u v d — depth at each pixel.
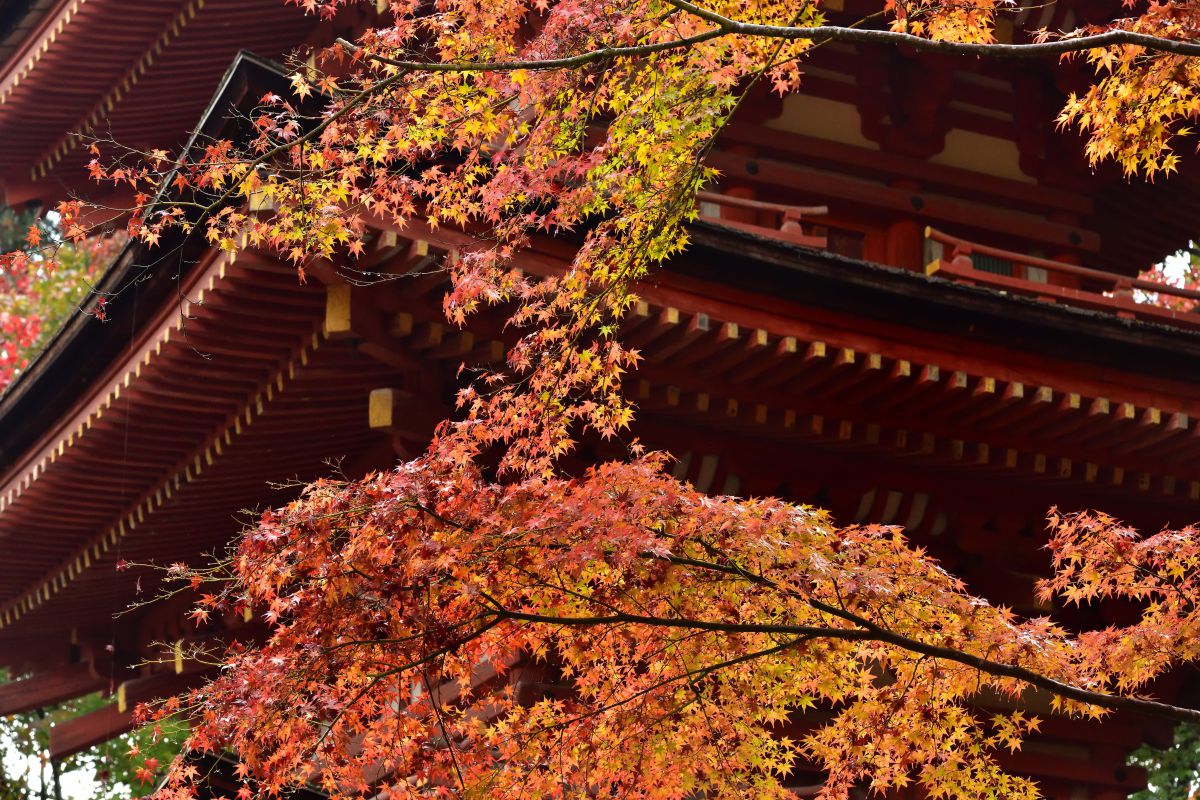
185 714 11.32
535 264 10.06
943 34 7.41
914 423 11.82
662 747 7.72
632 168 7.93
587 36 7.27
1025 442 12.20
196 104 17.38
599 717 7.71
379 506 6.87
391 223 9.49
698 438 11.92
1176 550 7.63
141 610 17.89
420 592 6.98
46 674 19.05
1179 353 11.56
